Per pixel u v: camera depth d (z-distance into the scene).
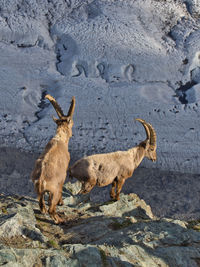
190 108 165.62
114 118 158.12
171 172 131.12
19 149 135.00
